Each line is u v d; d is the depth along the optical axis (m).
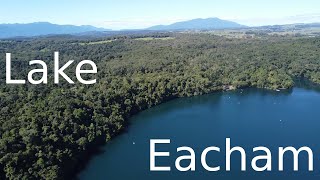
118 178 149.62
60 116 175.62
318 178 146.62
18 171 137.00
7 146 142.75
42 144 151.38
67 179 148.50
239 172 152.50
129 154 171.75
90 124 186.12
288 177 147.50
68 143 162.88
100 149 177.50
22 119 164.75
